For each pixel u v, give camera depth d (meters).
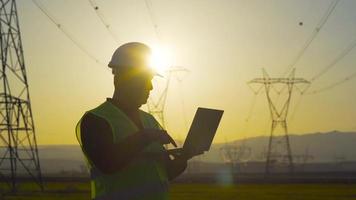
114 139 6.32
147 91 6.77
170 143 6.46
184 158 6.79
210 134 6.76
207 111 6.74
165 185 6.63
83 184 84.31
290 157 126.38
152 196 6.43
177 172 6.89
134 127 6.49
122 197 6.36
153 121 7.02
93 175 6.50
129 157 6.20
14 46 67.69
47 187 75.62
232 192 63.41
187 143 6.77
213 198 53.38
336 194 58.56
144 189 6.40
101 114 6.41
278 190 66.75
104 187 6.41
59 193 63.41
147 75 6.68
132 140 6.20
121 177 6.38
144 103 6.81
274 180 94.25
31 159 69.50
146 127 6.74
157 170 6.56
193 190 67.38
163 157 6.72
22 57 68.00
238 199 52.22
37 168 69.94
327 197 54.12
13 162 67.25
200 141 6.74
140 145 6.21
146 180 6.43
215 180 98.56
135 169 6.40
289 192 62.59
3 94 65.75
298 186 76.50
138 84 6.64
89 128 6.36
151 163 6.52
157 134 6.32
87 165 6.68
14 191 64.56
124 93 6.66
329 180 90.50
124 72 6.64
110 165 6.18
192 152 6.75
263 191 64.75
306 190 66.44
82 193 63.38
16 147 66.94
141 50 6.72
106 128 6.32
